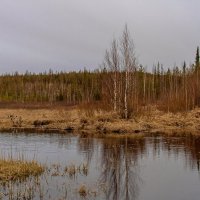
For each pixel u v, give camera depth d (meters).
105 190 15.16
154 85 83.12
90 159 21.91
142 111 41.09
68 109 55.91
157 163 20.78
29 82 125.44
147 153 23.81
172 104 46.31
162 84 82.19
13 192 14.29
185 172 18.64
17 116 46.47
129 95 40.66
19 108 65.50
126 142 28.59
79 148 26.00
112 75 42.69
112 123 37.28
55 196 14.09
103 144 27.66
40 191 14.23
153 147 26.05
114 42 51.91
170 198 14.32
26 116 46.38
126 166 20.00
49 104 80.44
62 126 38.25
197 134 33.09
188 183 16.55
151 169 19.33
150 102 56.09
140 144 27.50
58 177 17.00
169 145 26.92
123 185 16.08
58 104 80.62
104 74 44.12
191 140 29.44
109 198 14.09
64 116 43.53
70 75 125.00
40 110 57.28
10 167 17.27
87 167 19.02
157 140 29.47
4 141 29.64
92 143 28.27
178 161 21.30
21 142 29.11
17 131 36.34
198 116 41.06
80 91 100.50
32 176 16.98
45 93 107.38
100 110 42.81
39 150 25.28
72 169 18.50
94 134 33.62
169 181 16.89
